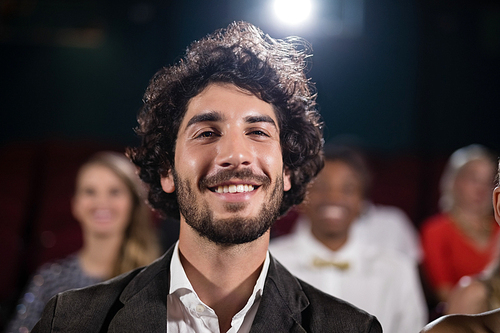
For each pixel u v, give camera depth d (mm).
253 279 1081
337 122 4043
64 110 4086
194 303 1057
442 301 2451
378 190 4031
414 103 4047
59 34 4004
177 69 1216
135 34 4020
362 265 1915
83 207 2145
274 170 1062
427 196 4043
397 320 1865
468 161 2537
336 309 1092
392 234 2764
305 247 1937
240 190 1025
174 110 1151
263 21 3734
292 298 1096
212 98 1095
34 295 2043
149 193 1311
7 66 4027
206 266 1063
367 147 4066
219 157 1028
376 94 4047
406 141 4070
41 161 4055
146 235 2197
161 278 1089
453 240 2506
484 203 2473
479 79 4078
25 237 3951
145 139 1269
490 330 1069
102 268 2127
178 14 3895
